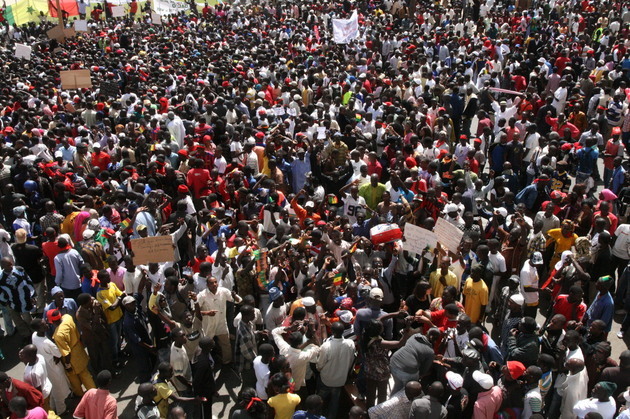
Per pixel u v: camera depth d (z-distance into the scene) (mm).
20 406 6227
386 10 36156
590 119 16469
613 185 12141
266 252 8859
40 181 11633
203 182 11617
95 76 20234
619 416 6156
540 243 9648
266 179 11406
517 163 13305
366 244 9219
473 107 17000
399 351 7008
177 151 13516
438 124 14781
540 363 6758
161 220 10734
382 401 7676
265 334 7742
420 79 19641
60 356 7598
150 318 8047
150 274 8648
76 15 38844
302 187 12609
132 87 18688
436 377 7254
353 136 14219
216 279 8297
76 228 10234
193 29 33406
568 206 10602
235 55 23484
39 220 11289
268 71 20906
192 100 16656
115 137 14508
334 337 7109
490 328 9516
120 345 8922
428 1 36406
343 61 23844
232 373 8656
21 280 9070
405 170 11539
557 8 32406
